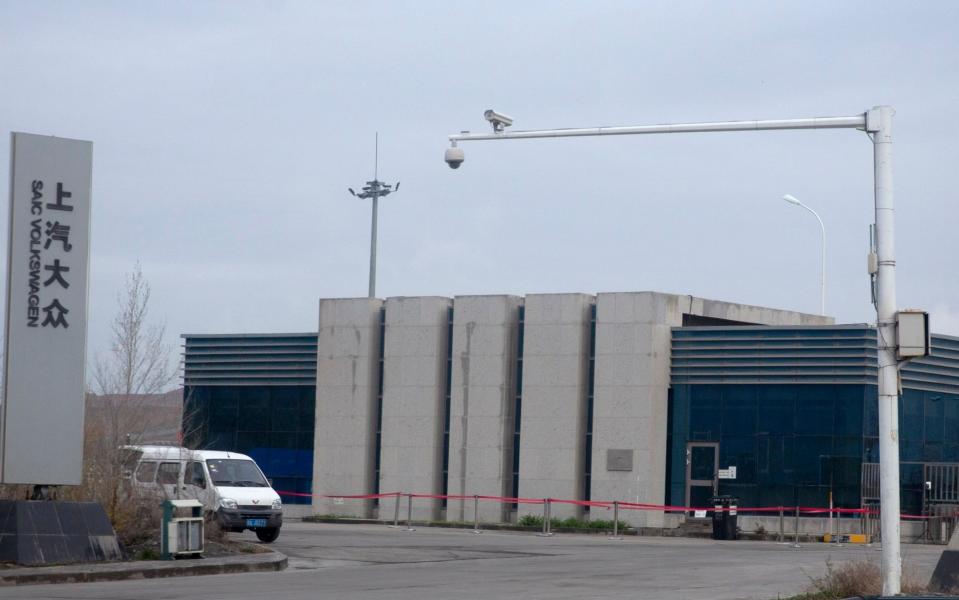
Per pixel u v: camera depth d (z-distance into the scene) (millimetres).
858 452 38625
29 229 23078
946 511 39125
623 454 40781
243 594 19125
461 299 43906
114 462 26297
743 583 21906
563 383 41969
